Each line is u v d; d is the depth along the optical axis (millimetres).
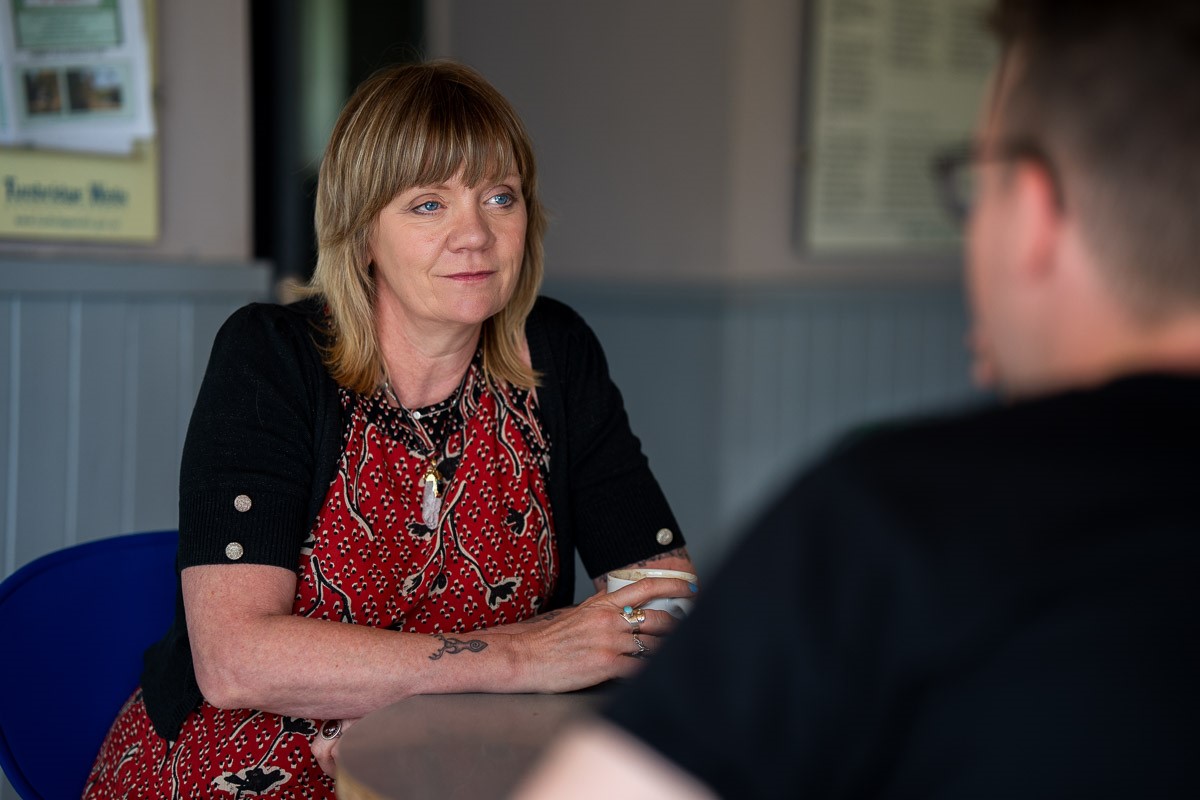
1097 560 499
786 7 4336
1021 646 496
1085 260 555
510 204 1425
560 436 1549
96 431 2582
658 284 4336
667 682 540
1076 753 485
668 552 1573
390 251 1393
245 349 1399
